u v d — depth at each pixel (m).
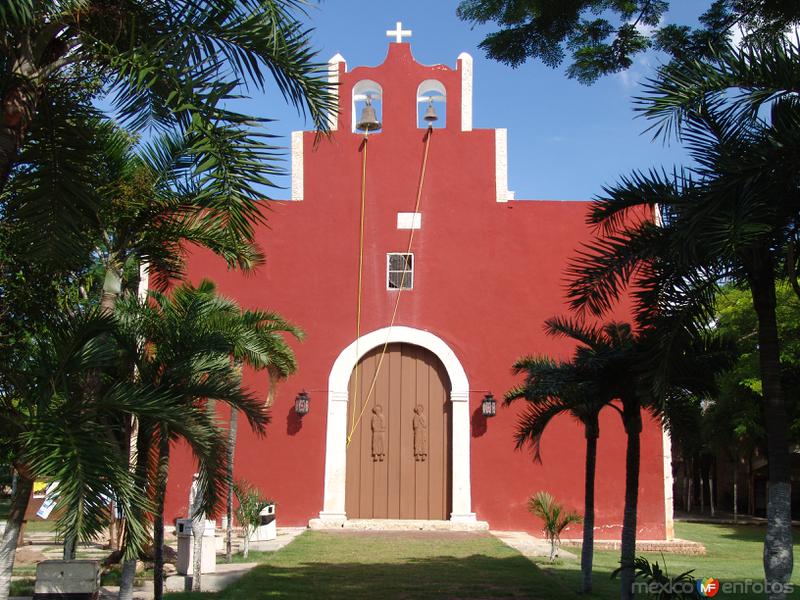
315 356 18.00
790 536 6.96
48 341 7.13
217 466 7.36
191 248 18.23
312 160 18.67
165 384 7.54
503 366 17.83
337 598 9.93
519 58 10.03
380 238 18.36
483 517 17.27
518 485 17.38
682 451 32.22
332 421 17.70
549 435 17.55
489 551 14.08
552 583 11.14
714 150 7.04
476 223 18.36
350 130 18.77
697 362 8.91
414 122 18.77
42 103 6.38
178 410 6.70
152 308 8.58
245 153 6.30
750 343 23.33
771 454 7.12
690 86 7.01
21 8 5.43
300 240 18.39
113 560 13.34
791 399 9.70
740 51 6.94
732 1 9.42
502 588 10.73
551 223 18.34
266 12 6.15
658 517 17.30
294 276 18.27
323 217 18.47
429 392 18.03
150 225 8.85
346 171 18.61
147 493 6.91
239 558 13.44
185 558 12.27
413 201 18.47
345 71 18.97
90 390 6.84
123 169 8.51
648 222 8.14
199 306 8.62
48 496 6.11
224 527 17.09
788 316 20.72
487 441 17.55
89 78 6.75
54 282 8.31
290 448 17.64
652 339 8.06
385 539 15.59
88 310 7.39
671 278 7.94
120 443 7.70
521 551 14.64
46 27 6.14
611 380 9.55
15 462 6.56
